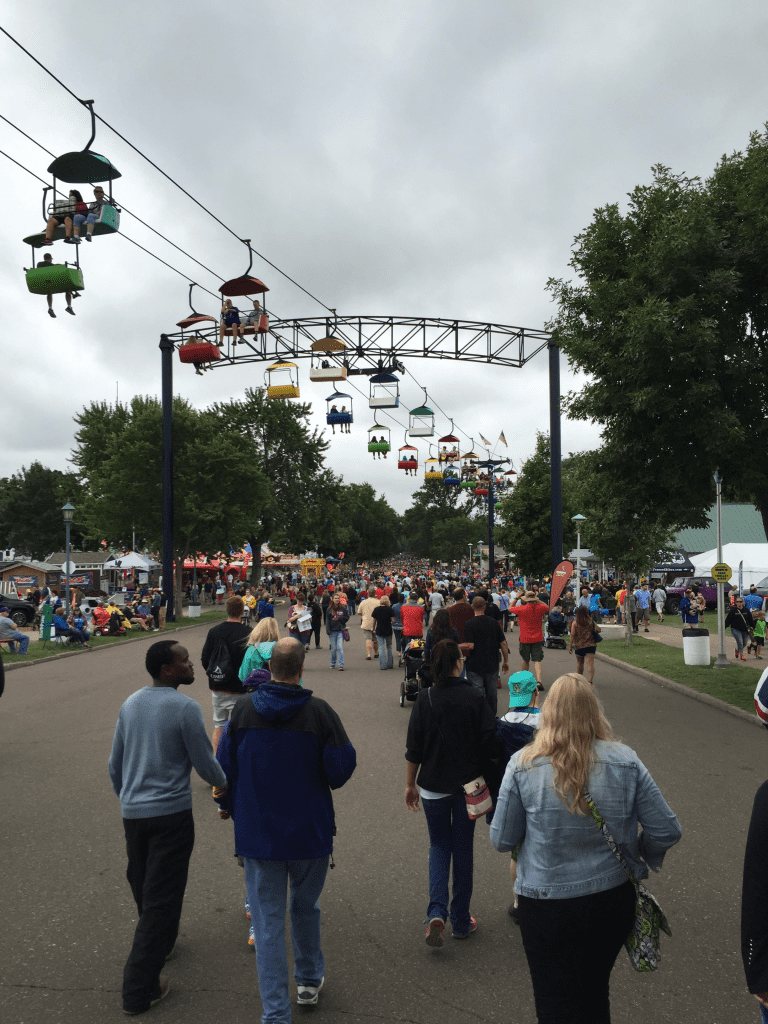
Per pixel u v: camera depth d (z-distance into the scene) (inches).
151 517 1529.3
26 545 2982.3
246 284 708.7
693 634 692.7
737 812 270.7
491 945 173.9
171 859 154.5
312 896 146.4
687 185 529.0
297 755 142.0
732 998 151.5
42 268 421.7
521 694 189.6
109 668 753.6
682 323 469.1
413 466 1181.1
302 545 2608.3
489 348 1049.5
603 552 1075.3
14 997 152.5
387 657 710.5
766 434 487.8
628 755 109.9
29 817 271.7
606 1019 107.3
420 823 261.4
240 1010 147.6
